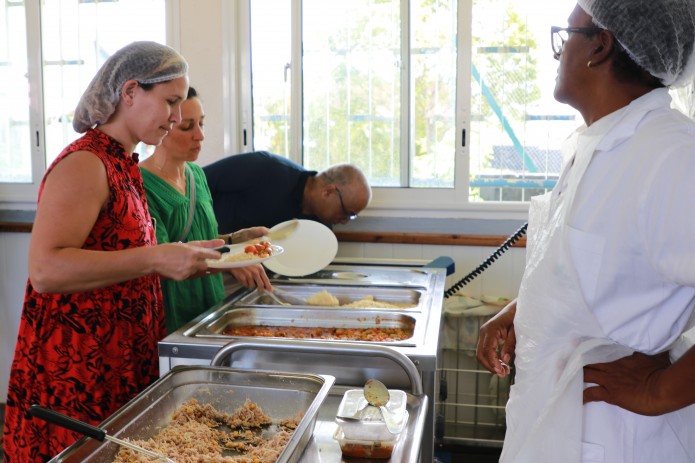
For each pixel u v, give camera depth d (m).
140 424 1.26
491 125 2.96
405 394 1.37
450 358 2.86
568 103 1.23
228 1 3.03
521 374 1.27
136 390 1.65
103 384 1.60
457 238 2.93
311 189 2.58
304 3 3.05
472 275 2.72
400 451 1.22
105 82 1.58
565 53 1.19
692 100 1.36
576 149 1.23
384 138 3.07
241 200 2.55
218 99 3.07
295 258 2.45
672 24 1.07
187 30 3.06
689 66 1.14
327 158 3.14
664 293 1.07
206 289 2.15
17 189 3.34
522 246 2.89
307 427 1.17
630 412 1.13
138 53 1.58
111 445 1.18
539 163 2.95
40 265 1.45
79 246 1.49
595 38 1.14
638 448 1.13
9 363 3.40
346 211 2.55
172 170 2.05
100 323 1.58
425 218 3.02
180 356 1.66
